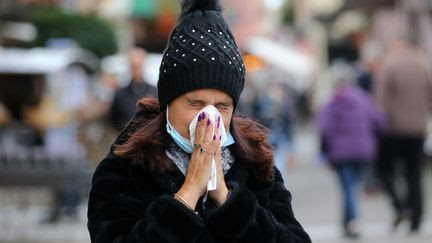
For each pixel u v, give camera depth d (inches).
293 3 3986.2
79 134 936.9
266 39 3304.6
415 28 1375.5
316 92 2829.7
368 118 853.8
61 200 952.3
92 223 255.9
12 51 1277.1
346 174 847.1
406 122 874.8
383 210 1036.5
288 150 1245.1
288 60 3272.6
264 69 2117.4
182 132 249.3
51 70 1120.2
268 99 1087.0
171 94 248.7
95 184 257.1
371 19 1985.7
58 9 1720.0
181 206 243.3
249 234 247.4
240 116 269.6
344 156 840.9
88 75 1392.7
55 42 1668.3
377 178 1140.5
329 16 2605.8
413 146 879.1
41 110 1024.9
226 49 247.4
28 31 1659.7
